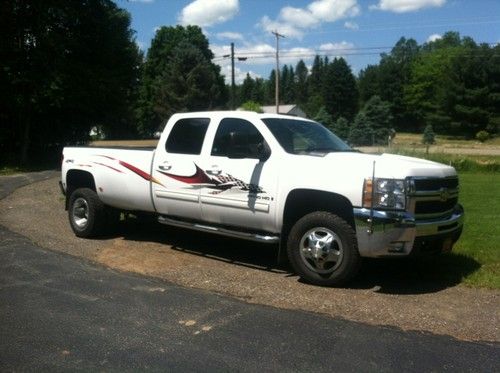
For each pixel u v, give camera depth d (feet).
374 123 213.66
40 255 23.77
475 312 17.07
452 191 20.06
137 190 25.08
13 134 79.41
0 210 36.37
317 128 23.72
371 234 18.19
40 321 16.01
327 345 14.42
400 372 12.93
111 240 27.04
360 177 18.54
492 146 207.72
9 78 70.38
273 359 13.57
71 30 78.69
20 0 71.31
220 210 22.08
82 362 13.38
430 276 20.99
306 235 19.75
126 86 86.63
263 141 21.33
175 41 267.18
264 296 18.45
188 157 23.17
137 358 13.62
